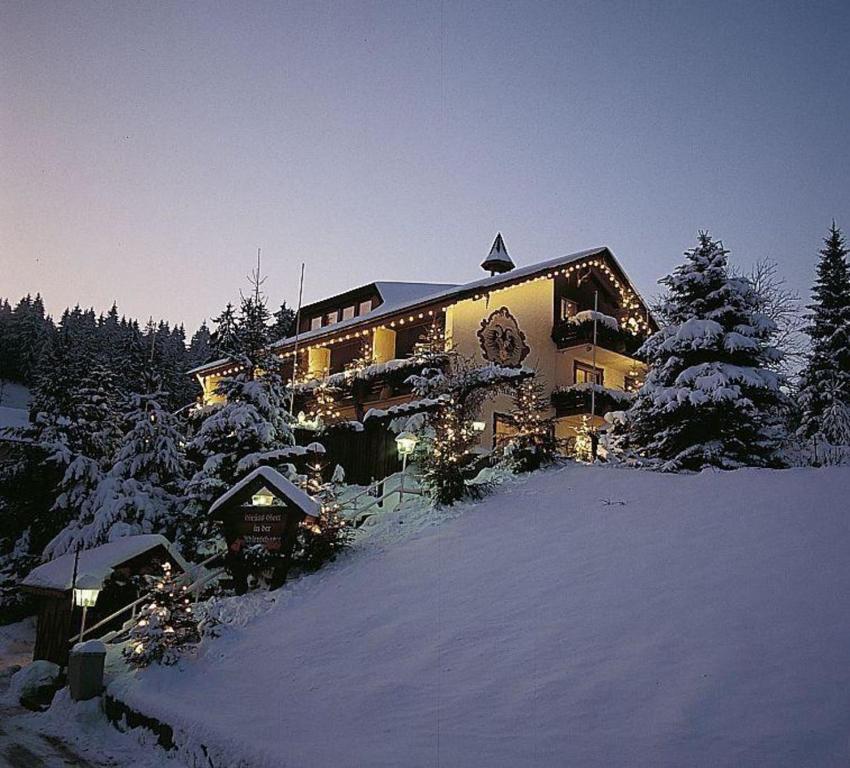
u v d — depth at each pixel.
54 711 11.73
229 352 22.72
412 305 28.58
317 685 9.73
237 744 7.95
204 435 21.47
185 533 20.72
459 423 19.73
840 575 8.86
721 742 6.21
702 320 19.83
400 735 7.52
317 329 36.28
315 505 14.70
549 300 31.38
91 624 15.00
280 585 14.63
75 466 22.77
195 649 12.19
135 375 34.69
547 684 8.05
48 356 27.67
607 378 33.69
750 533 10.98
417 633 10.56
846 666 6.94
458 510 16.22
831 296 32.16
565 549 12.31
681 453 18.67
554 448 19.34
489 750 6.80
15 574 22.44
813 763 5.66
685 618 8.77
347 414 32.22
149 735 9.82
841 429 28.33
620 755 6.31
